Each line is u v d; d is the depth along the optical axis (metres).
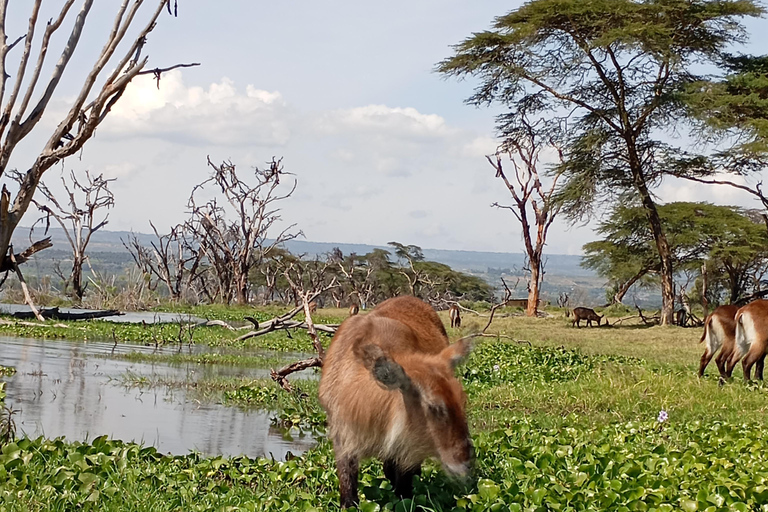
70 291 36.81
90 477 5.66
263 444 8.61
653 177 31.72
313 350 19.09
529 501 5.52
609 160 31.06
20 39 9.16
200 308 32.97
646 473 6.20
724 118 28.58
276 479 6.41
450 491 5.84
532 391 11.69
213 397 11.41
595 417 10.00
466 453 4.63
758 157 29.47
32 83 9.19
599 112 30.23
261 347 19.25
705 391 11.57
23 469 5.78
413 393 4.70
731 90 29.53
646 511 5.38
